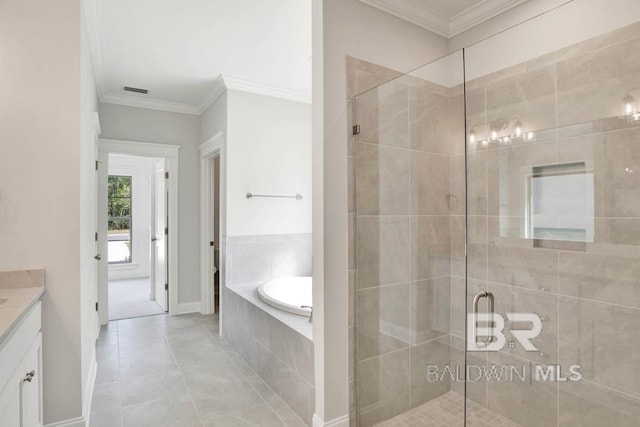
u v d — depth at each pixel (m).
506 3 2.22
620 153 1.62
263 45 3.00
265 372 2.73
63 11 1.98
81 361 2.00
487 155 2.10
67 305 1.97
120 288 6.03
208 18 2.58
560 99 1.85
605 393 1.68
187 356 3.22
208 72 3.55
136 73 3.56
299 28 2.73
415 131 2.15
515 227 1.99
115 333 3.81
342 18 2.09
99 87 3.77
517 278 1.98
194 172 4.63
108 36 2.83
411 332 2.14
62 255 1.96
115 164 6.87
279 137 4.01
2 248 1.84
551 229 1.86
